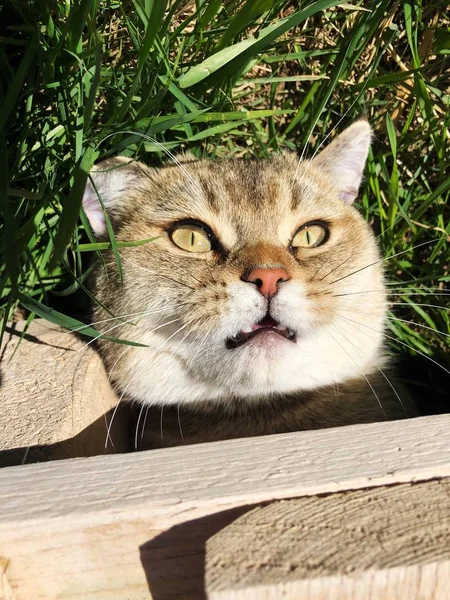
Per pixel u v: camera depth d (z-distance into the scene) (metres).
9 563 0.14
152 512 0.13
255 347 0.21
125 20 0.25
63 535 0.13
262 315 0.21
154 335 0.23
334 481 0.13
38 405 0.21
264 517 0.13
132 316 0.23
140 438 0.26
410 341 0.32
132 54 0.27
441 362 0.32
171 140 0.29
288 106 0.33
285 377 0.22
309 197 0.25
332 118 0.33
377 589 0.11
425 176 0.33
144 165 0.25
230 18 0.26
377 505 0.13
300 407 0.25
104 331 0.24
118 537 0.13
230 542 0.12
